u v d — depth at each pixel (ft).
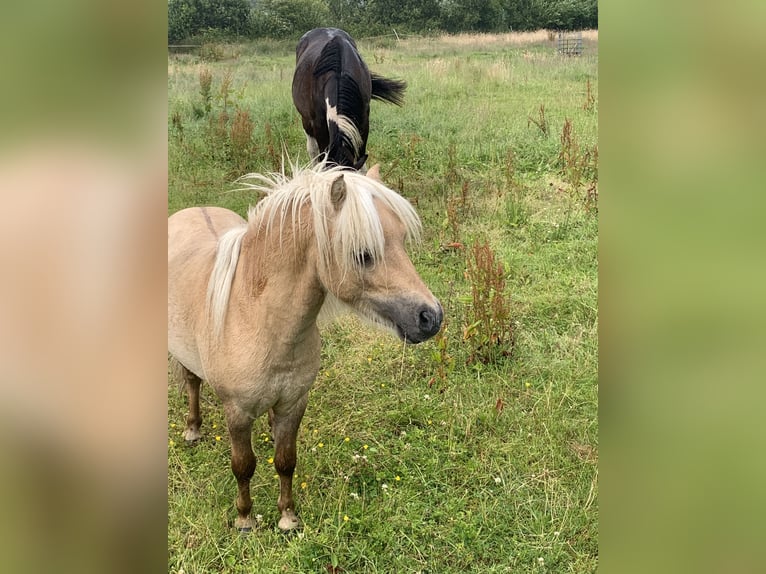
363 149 17.52
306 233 6.35
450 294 12.30
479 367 10.69
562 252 14.28
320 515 7.98
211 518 8.02
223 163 19.53
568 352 11.09
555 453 8.95
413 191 17.21
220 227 9.03
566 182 17.58
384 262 6.10
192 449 9.34
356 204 5.89
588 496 8.21
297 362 6.98
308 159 19.15
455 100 26.11
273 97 26.45
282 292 6.54
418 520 7.92
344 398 10.24
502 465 8.84
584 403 9.92
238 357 6.82
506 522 7.96
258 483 8.71
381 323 6.36
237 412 7.16
